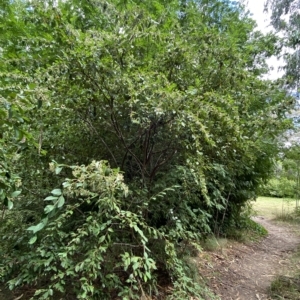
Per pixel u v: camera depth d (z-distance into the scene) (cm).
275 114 304
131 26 223
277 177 738
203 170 254
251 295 264
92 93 216
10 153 199
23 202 233
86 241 198
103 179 167
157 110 197
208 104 218
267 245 473
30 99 146
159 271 250
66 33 213
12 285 188
